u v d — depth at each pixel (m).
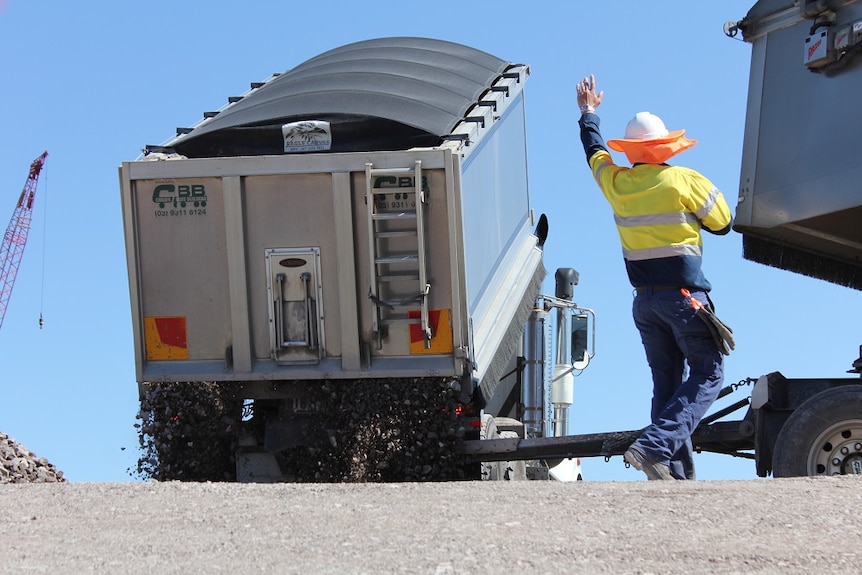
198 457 11.90
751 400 10.23
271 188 11.59
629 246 9.19
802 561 5.66
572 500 7.16
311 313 11.55
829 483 7.66
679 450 9.09
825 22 9.45
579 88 9.91
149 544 6.19
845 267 10.93
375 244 11.43
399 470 11.60
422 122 12.11
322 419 11.71
